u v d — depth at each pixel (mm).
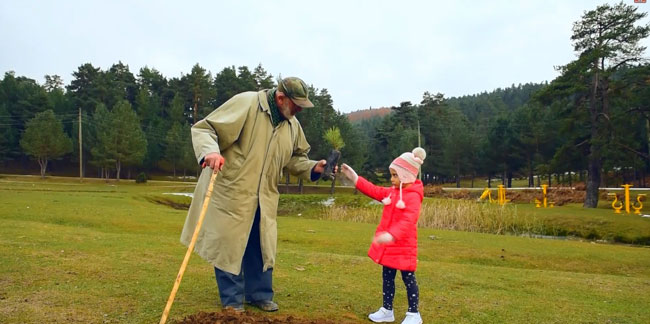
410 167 4285
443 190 40062
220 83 76625
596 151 29344
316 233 12141
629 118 30047
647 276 8531
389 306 4309
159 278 5547
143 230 11688
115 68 81812
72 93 74938
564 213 21797
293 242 10539
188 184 56562
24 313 4039
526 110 58906
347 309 4652
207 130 4102
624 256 10141
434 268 7336
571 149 32188
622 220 19516
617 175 53188
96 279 5336
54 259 6262
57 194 23828
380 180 64188
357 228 13961
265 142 4305
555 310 5039
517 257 9672
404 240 4168
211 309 4281
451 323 4395
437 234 13211
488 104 117188
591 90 30422
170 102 77000
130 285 5125
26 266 5773
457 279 6535
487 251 10141
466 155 63188
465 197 37531
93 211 15227
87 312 4117
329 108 64250
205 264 6574
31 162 70938
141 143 58344
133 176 69375
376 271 6719
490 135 59188
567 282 6668
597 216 20609
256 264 4453
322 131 50469
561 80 30703
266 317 3926
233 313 3828
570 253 10266
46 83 93562
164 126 70688
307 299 4945
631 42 29094
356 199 29312
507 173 62000
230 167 4242
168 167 74688
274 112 4359
